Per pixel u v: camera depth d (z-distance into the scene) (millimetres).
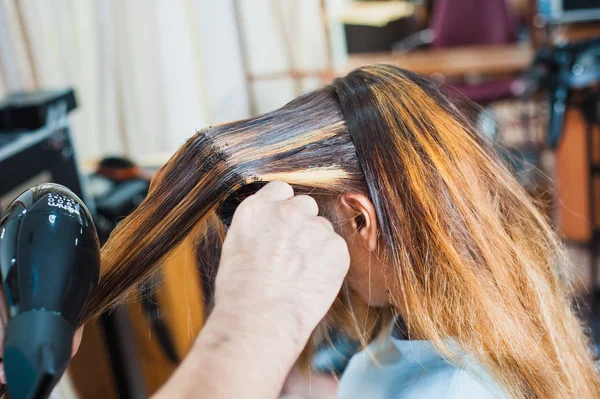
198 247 606
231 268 415
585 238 2457
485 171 630
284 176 547
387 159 577
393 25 3930
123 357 1507
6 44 2266
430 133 598
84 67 2377
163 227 553
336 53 2809
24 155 1359
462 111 688
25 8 2246
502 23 3141
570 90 2209
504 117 3414
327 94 621
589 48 2158
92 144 2471
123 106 2447
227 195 531
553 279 705
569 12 2836
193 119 2494
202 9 2418
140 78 2420
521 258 610
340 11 3000
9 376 333
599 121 2207
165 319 1391
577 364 701
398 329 673
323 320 801
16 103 1442
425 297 572
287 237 420
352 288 681
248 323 381
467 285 572
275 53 2623
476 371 572
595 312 1899
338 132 585
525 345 588
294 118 581
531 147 2816
